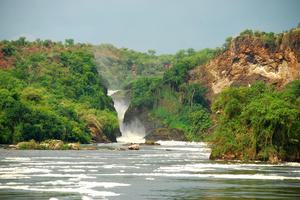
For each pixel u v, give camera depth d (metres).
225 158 127.31
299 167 106.94
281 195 70.88
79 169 101.56
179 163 117.50
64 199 66.44
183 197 69.06
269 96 128.50
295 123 119.88
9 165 108.94
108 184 79.56
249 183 81.94
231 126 128.62
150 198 68.12
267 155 121.06
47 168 102.94
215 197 69.19
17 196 68.56
